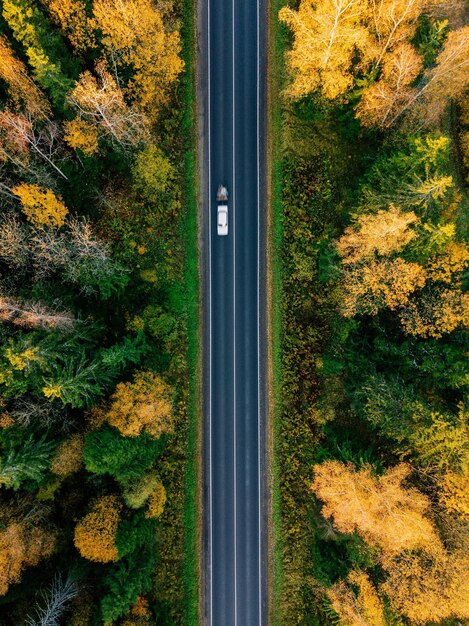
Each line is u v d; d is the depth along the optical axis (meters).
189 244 51.22
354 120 47.19
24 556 41.22
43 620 38.66
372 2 40.31
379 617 42.16
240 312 51.97
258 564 51.75
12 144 38.62
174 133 50.56
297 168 50.81
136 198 49.97
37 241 39.50
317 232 50.91
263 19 50.88
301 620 50.28
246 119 51.19
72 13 39.28
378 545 43.88
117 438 40.16
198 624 51.00
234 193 51.56
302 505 51.44
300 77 43.75
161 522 50.31
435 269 42.03
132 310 48.69
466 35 38.16
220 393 52.16
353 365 47.78
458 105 52.16
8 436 39.94
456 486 41.09
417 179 38.53
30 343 37.66
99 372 40.50
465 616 43.91
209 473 52.12
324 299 50.84
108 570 42.16
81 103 38.44
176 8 50.22
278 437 51.81
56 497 44.84
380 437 48.78
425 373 44.72
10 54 36.94
